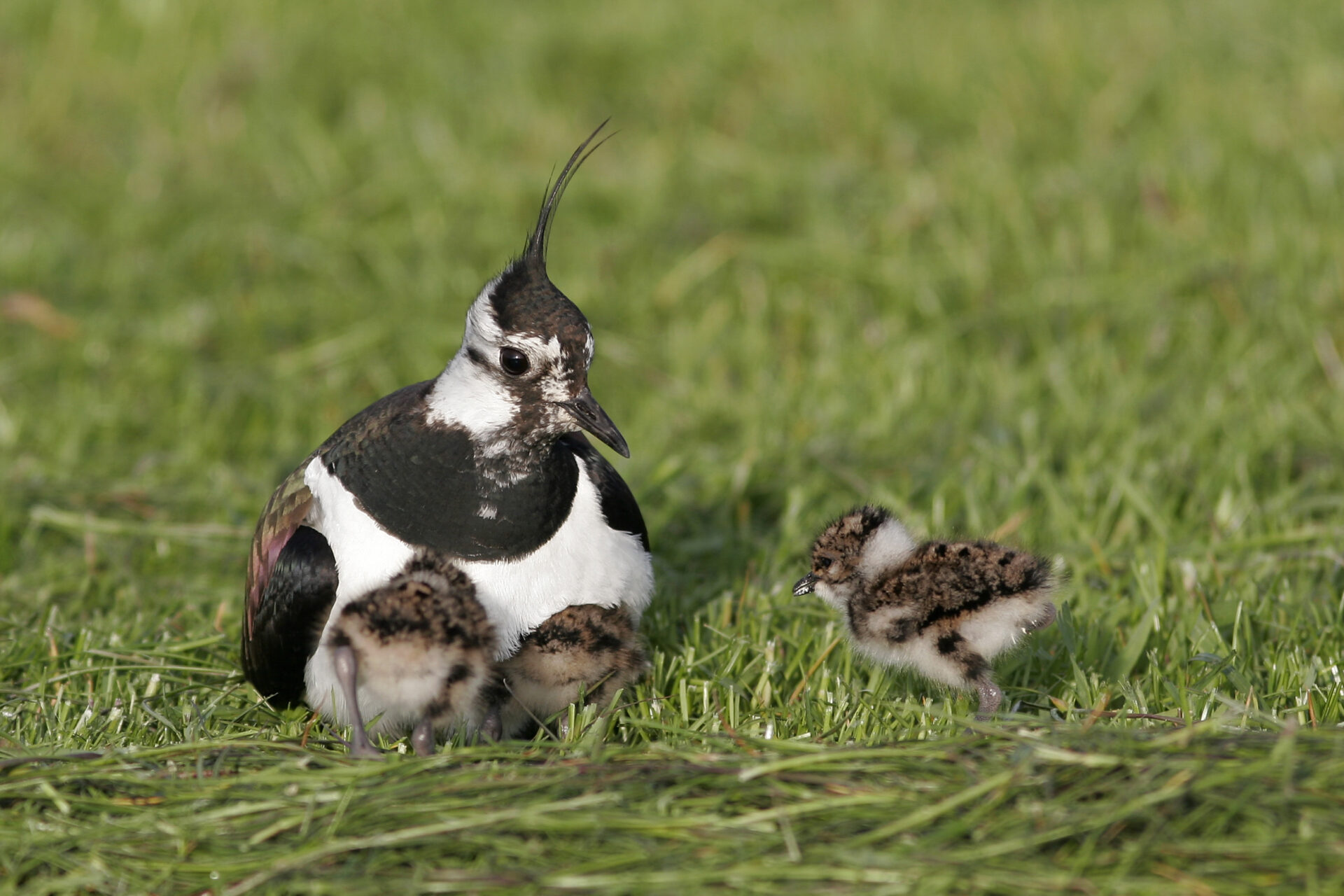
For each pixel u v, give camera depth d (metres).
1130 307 15.29
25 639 10.14
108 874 6.99
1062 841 6.82
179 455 13.87
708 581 11.24
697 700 9.22
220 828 7.23
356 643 8.34
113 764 7.75
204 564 11.99
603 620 8.95
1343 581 10.41
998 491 12.20
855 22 21.97
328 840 7.04
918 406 14.22
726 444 13.87
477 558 8.88
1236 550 10.87
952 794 7.12
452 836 7.01
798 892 6.57
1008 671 9.48
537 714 9.04
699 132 19.69
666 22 22.17
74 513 12.55
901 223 17.17
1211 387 13.68
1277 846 6.58
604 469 9.56
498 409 8.78
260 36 21.75
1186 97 19.03
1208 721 7.52
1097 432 13.12
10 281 16.73
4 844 7.18
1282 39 20.03
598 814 7.07
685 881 6.63
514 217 17.94
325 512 9.10
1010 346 15.08
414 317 16.16
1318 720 8.47
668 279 16.80
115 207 18.47
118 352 15.70
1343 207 16.50
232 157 19.56
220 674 9.83
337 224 17.78
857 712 8.84
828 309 16.11
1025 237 16.58
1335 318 14.72
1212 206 16.89
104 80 21.20
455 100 20.38
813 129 19.50
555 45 21.39
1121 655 9.33
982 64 20.36
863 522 9.45
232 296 16.70
